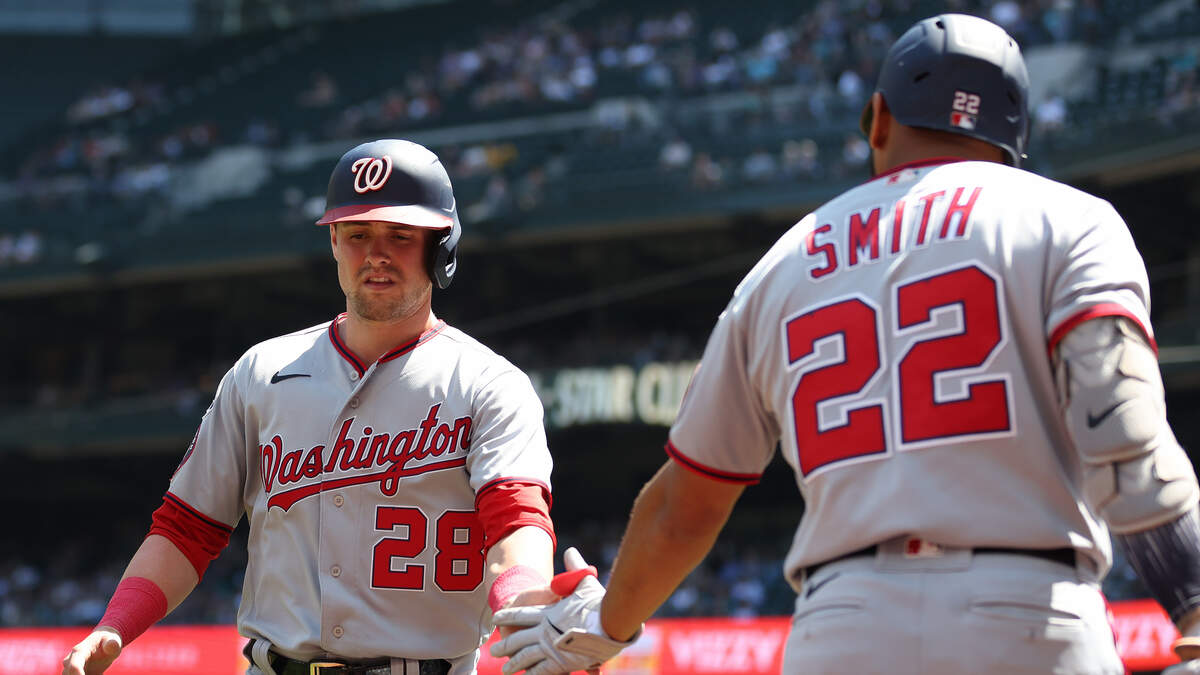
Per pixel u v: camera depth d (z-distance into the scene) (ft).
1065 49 302.45
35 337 389.39
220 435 40.73
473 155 345.72
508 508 36.83
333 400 39.04
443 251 39.17
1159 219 263.70
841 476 25.25
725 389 27.73
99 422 340.80
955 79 27.76
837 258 26.48
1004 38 28.35
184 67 481.46
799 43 355.56
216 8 517.55
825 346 25.89
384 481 38.27
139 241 347.15
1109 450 23.16
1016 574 23.81
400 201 38.55
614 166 321.73
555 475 330.34
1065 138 255.91
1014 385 24.36
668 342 304.71
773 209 282.56
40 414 350.02
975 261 25.04
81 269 348.59
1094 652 23.86
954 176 26.61
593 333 329.11
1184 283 272.51
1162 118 242.37
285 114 416.87
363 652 37.58
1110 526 23.70
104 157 412.98
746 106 339.57
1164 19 310.65
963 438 24.31
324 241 327.06
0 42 528.22
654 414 272.31
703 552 29.22
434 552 38.19
